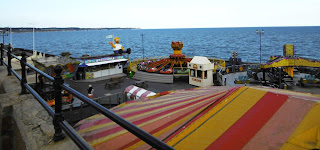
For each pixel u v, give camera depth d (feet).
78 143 6.54
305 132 19.71
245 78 84.07
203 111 27.04
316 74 85.10
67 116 49.83
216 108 26.17
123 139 24.97
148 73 106.83
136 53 349.20
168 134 23.70
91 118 33.60
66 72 79.77
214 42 558.97
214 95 31.04
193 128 23.66
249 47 412.77
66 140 8.46
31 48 461.78
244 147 19.80
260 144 19.81
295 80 83.97
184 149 20.83
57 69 8.02
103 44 555.28
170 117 28.09
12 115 12.55
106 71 110.01
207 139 21.67
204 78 88.94
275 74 85.81
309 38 606.55
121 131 26.76
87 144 6.38
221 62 126.93
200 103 29.84
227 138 21.24
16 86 17.40
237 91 28.32
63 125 7.91
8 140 11.75
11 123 12.41
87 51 395.55
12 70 19.54
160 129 25.36
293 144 19.29
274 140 19.89
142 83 90.33
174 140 22.27
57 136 8.40
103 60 108.37
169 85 94.38
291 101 23.71
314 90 69.87
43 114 11.41
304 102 22.86
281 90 32.50
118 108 37.11
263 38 652.48
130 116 31.55
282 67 74.79
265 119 22.48
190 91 41.65
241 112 24.54
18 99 13.82
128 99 65.10
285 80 79.82
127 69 117.19
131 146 23.32
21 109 12.03
